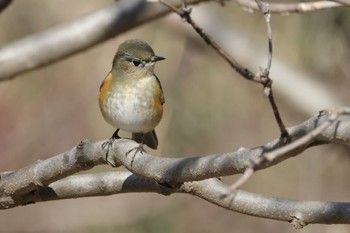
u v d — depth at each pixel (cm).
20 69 1211
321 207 658
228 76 1487
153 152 1467
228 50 1405
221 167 605
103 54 1623
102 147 692
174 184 646
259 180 1502
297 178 1489
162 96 956
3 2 974
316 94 1387
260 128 1509
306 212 662
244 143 1497
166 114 1475
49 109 1641
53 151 1616
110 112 951
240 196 675
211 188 686
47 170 723
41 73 1658
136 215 1577
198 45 1452
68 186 752
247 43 1407
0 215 1597
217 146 1484
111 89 946
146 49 949
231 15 1471
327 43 1360
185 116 1479
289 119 1513
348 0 617
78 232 1583
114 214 1585
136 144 681
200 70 1480
